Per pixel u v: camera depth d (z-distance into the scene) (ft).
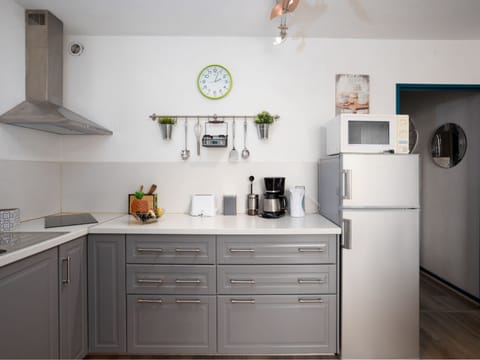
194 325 6.09
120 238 6.05
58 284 5.14
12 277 4.09
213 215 7.64
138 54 8.05
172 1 6.35
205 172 8.12
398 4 6.45
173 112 8.09
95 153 8.08
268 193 7.43
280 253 6.03
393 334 6.08
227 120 8.09
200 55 8.06
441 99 10.69
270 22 7.29
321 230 5.96
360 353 6.07
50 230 5.72
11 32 6.27
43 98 6.72
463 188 9.72
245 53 8.08
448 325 7.64
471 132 9.37
